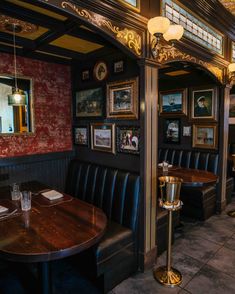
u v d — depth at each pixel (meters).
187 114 4.61
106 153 2.97
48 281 1.77
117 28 1.89
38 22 2.17
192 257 2.61
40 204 2.12
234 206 4.28
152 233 2.41
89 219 1.80
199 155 4.25
